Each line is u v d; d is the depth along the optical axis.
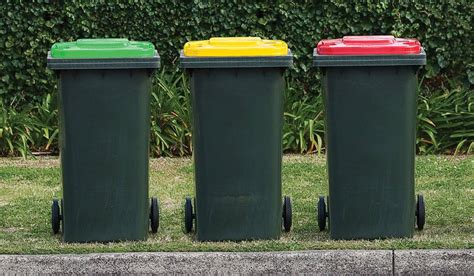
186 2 12.40
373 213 8.29
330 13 12.44
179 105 12.22
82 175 8.22
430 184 10.55
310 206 9.65
